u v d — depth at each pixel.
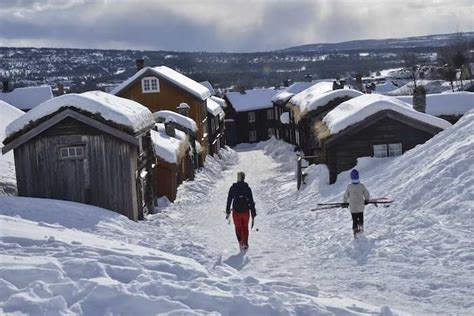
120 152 22.59
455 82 88.88
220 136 64.44
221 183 40.94
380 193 19.92
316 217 20.69
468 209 14.12
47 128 22.27
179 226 23.03
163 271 8.91
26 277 7.57
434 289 9.95
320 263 13.24
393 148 27.47
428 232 13.55
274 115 79.94
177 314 6.82
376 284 10.55
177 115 42.28
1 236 10.05
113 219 20.17
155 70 47.94
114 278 8.09
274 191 33.09
